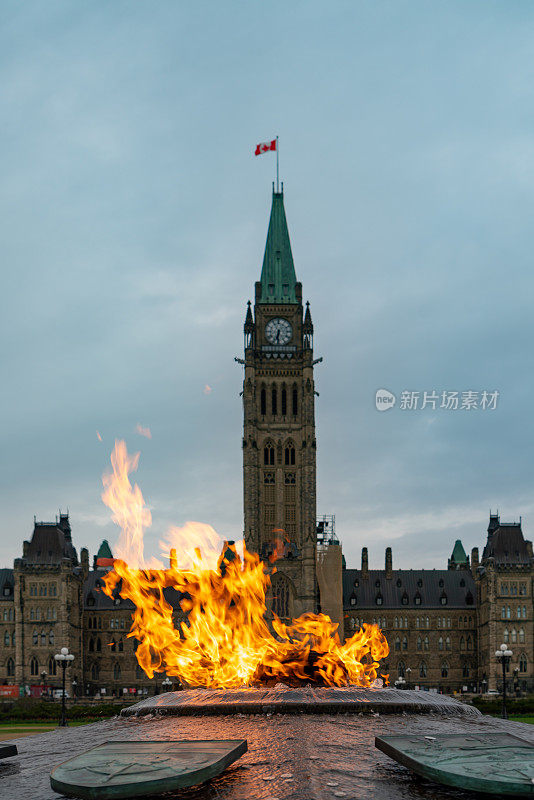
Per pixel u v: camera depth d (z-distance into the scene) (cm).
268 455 19288
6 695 16438
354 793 898
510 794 852
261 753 1106
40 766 1120
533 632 18900
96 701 15600
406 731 1313
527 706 10275
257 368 19562
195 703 1594
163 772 913
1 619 18838
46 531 18688
